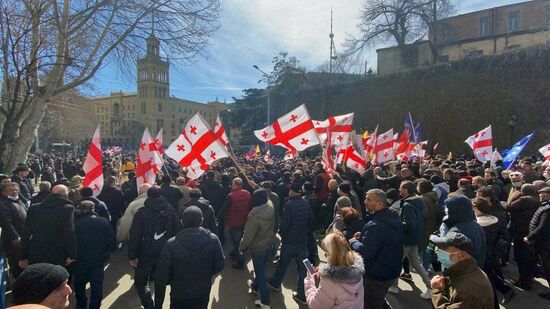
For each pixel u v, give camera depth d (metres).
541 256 5.19
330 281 2.81
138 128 87.44
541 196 5.32
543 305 5.26
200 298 3.57
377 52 43.62
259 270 5.11
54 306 2.20
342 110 37.69
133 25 11.33
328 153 8.34
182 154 7.33
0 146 9.04
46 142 55.31
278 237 8.91
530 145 24.48
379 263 3.68
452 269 2.72
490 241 4.82
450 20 43.75
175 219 4.70
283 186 9.14
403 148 13.76
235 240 6.84
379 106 34.09
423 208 5.48
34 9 9.69
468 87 28.06
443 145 29.03
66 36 10.41
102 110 107.38
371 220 3.84
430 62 39.47
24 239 4.27
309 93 41.72
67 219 4.27
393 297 5.56
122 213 7.84
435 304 2.90
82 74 10.96
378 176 8.56
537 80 25.00
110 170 9.45
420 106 30.80
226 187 8.35
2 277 4.07
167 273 3.50
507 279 6.25
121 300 5.39
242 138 51.03
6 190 5.21
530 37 33.84
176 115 107.94
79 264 4.55
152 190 4.65
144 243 4.50
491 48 36.31
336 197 7.62
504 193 7.51
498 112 26.36
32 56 9.66
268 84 46.44
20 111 8.98
